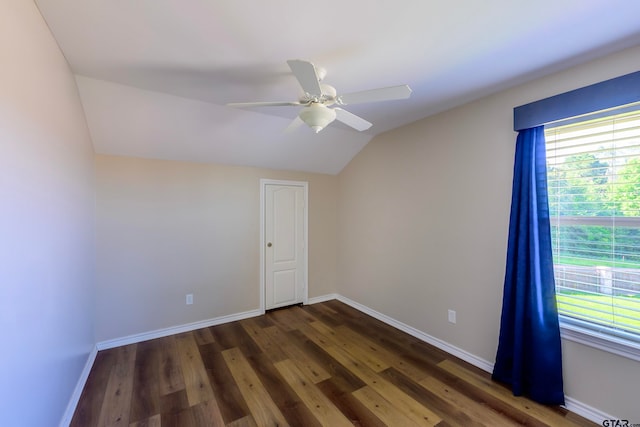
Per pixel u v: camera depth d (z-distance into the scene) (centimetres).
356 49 172
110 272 288
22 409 122
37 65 140
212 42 165
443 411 196
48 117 155
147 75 204
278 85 220
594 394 183
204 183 340
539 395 200
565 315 202
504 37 159
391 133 338
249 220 371
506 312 219
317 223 430
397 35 157
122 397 211
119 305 293
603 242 185
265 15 141
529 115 205
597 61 181
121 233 294
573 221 199
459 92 233
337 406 202
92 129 256
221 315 352
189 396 212
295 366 253
